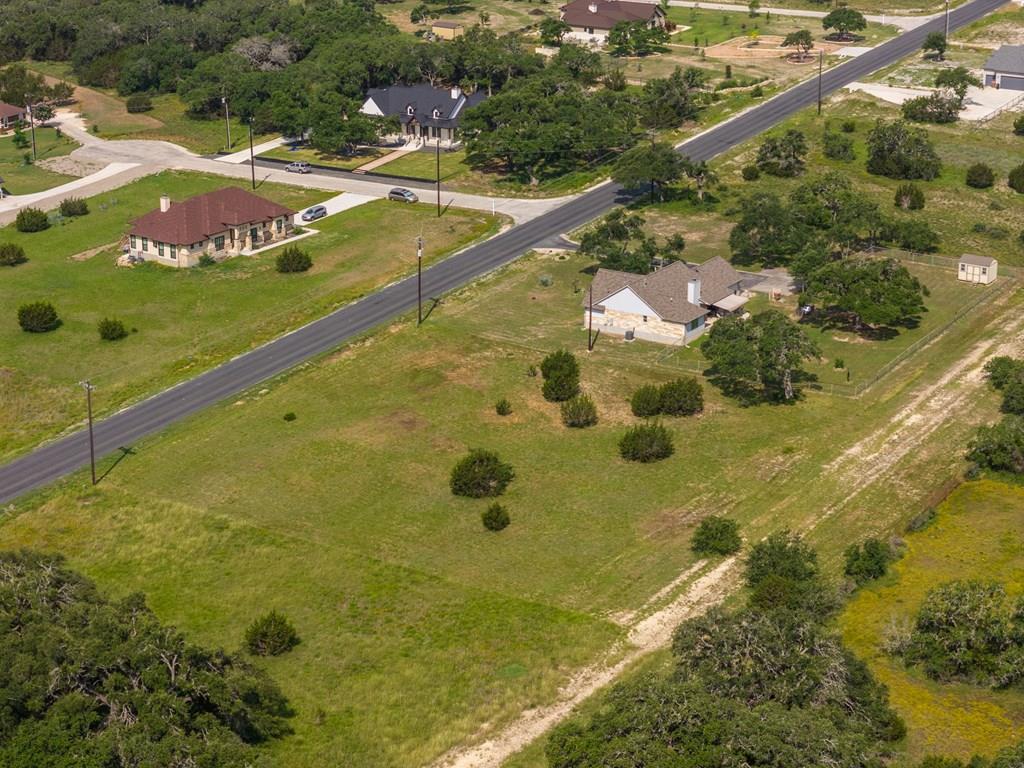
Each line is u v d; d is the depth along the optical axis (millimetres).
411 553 100500
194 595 96000
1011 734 78500
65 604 84875
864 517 103938
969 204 172750
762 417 120250
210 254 161125
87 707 75500
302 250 164250
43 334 142250
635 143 194000
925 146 180750
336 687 85562
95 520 106562
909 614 90812
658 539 101500
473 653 88625
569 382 124625
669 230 167625
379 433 118938
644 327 136750
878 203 173125
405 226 171625
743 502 106438
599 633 90062
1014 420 111812
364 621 92625
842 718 75250
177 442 118500
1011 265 156375
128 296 151625
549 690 84438
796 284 150375
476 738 80375
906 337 136500
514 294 149250
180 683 77000
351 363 133125
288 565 99312
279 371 132125
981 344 134750
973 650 84375
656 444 112938
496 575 97438
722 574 96438
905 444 114938
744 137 196625
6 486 113062
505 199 181125
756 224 153750
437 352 134875
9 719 74688
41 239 170875
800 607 89375
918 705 81312
